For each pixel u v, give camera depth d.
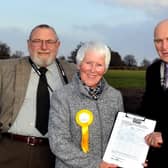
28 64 2.25
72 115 1.69
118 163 1.71
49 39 2.23
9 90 2.20
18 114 2.19
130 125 1.76
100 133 1.71
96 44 1.71
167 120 2.02
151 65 2.22
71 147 1.65
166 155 1.98
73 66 2.37
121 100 1.82
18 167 2.21
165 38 2.06
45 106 2.19
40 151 2.21
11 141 2.21
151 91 2.18
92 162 1.65
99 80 1.74
